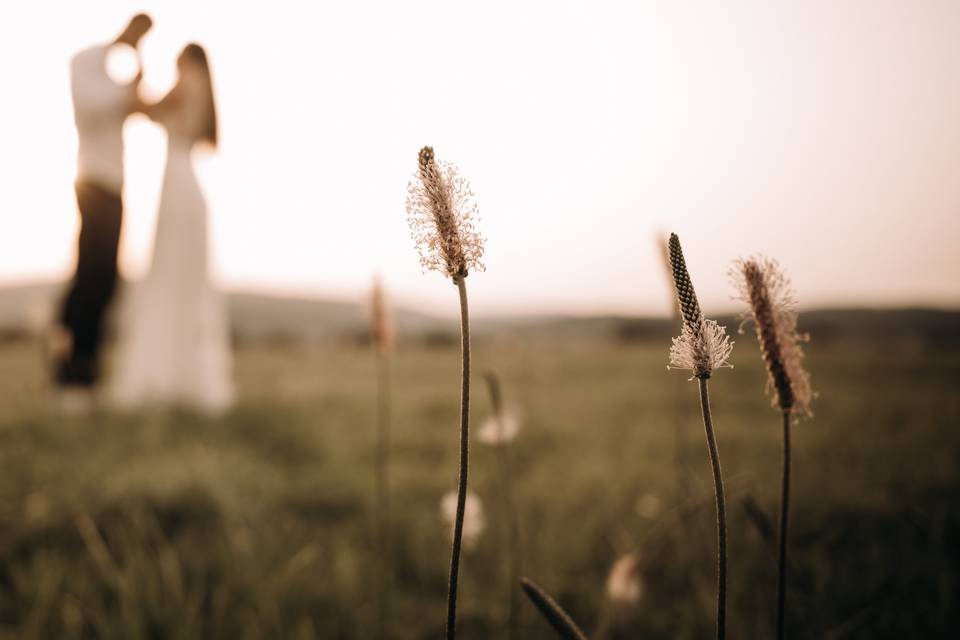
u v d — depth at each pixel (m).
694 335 0.86
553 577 3.03
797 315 1.09
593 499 4.36
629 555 2.44
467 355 0.90
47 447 5.29
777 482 4.20
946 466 4.52
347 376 12.32
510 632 2.34
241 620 2.70
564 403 8.65
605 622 2.48
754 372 10.98
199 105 7.71
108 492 3.84
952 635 2.29
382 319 2.73
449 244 0.90
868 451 5.15
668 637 2.53
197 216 7.68
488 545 3.50
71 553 3.29
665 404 8.08
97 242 7.36
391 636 2.71
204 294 7.74
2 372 10.86
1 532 3.50
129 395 7.35
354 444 6.05
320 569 3.26
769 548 1.55
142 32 7.46
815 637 2.14
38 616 2.57
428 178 0.91
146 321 7.50
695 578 2.82
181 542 3.39
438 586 3.19
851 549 3.10
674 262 0.88
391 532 3.76
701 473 4.55
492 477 4.65
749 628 2.43
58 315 7.34
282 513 4.14
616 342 21.81
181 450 5.01
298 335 25.06
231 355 19.06
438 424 7.00
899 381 9.67
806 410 1.10
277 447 6.00
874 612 2.21
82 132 7.20
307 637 2.51
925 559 2.77
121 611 2.62
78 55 7.21
